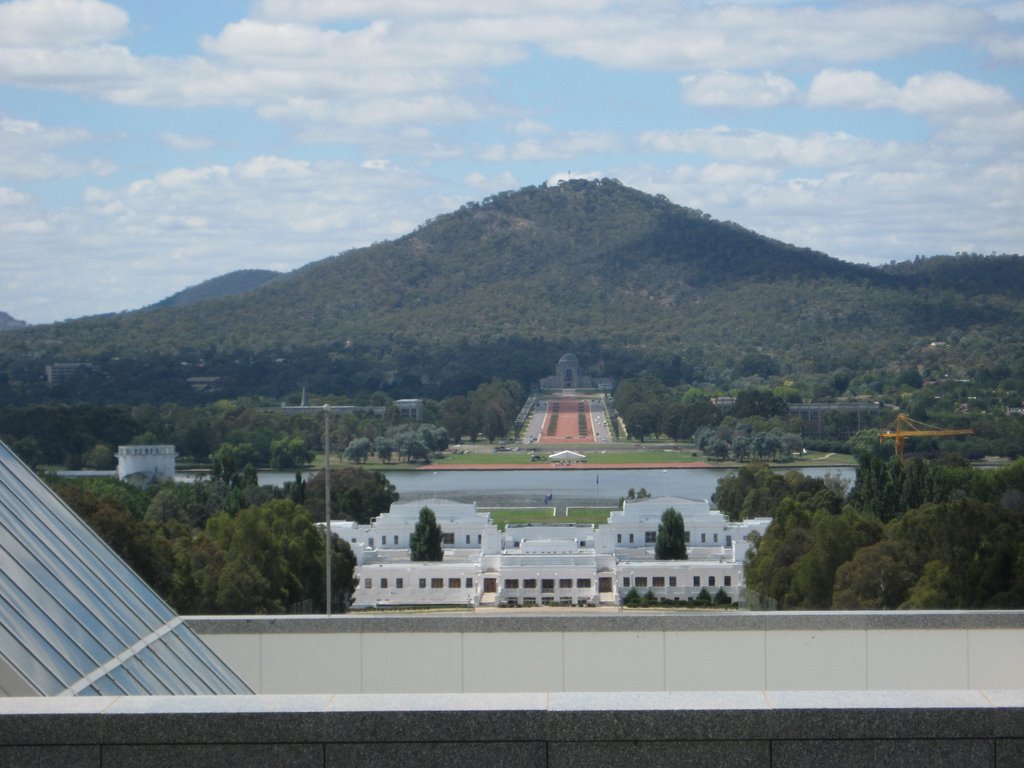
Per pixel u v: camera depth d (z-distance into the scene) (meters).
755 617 44.78
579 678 45.25
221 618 46.28
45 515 40.38
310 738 24.97
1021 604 131.00
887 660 44.66
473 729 24.98
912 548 148.50
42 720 24.88
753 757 24.94
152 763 24.97
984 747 24.70
